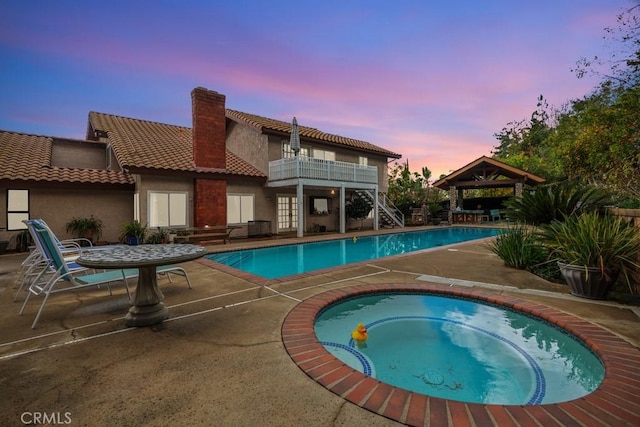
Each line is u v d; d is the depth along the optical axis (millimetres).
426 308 4781
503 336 3879
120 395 2314
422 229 18438
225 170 14102
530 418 2045
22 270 6461
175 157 13727
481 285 5383
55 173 11609
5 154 11992
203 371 2652
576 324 3574
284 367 2713
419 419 2035
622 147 7629
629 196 6574
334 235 15312
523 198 7277
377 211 18188
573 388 2842
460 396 2717
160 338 3324
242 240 13500
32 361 2838
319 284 5535
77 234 11727
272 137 15922
